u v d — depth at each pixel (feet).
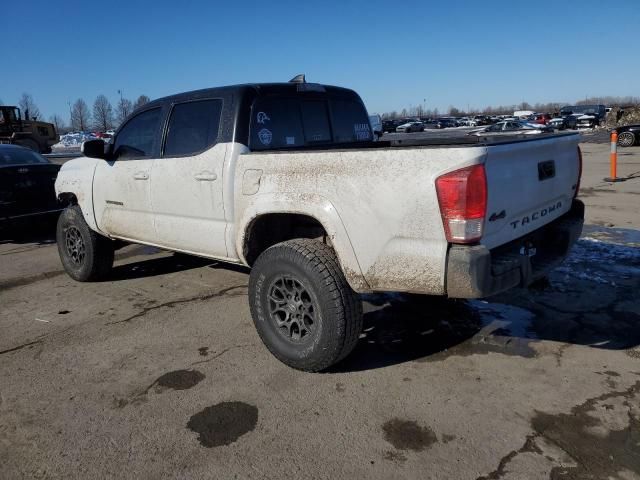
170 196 14.02
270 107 13.26
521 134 13.07
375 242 9.89
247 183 11.89
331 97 15.33
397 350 12.28
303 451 8.80
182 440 9.21
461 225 8.96
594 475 7.97
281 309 11.37
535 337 12.63
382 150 9.70
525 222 10.80
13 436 9.49
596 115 143.33
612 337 12.48
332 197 10.34
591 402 9.84
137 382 11.28
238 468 8.45
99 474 8.43
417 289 9.69
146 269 19.99
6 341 13.67
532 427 9.18
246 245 12.31
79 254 18.24
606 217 26.07
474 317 13.94
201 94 13.56
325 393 10.55
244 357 12.26
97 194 16.69
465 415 9.61
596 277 16.62
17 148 28.76
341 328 10.43
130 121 15.79
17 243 26.45
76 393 10.92
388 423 9.48
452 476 8.08
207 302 16.01
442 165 9.05
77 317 15.20
